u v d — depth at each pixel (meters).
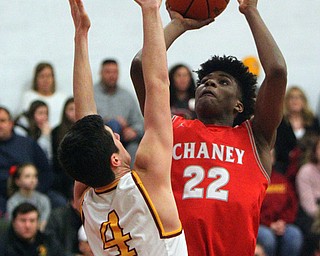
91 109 6.36
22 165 11.09
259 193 6.43
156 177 5.82
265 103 6.52
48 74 13.12
